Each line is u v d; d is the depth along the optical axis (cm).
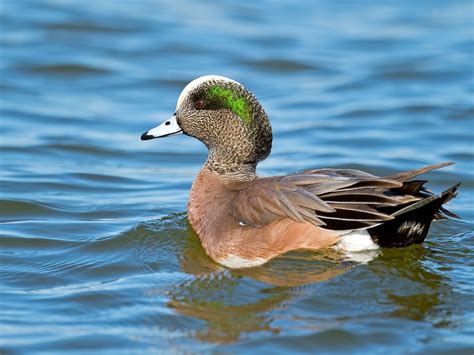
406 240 1120
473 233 1337
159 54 2611
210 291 1095
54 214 1473
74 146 1903
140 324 1014
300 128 2044
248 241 1155
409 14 3009
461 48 2636
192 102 1323
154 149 1933
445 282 1095
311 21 2952
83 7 2995
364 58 2589
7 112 2128
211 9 3055
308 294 1065
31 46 2611
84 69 2450
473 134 1988
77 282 1159
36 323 1021
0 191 1593
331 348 945
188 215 1309
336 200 1101
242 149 1306
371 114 2134
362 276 1095
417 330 977
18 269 1208
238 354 934
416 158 1822
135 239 1308
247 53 2623
